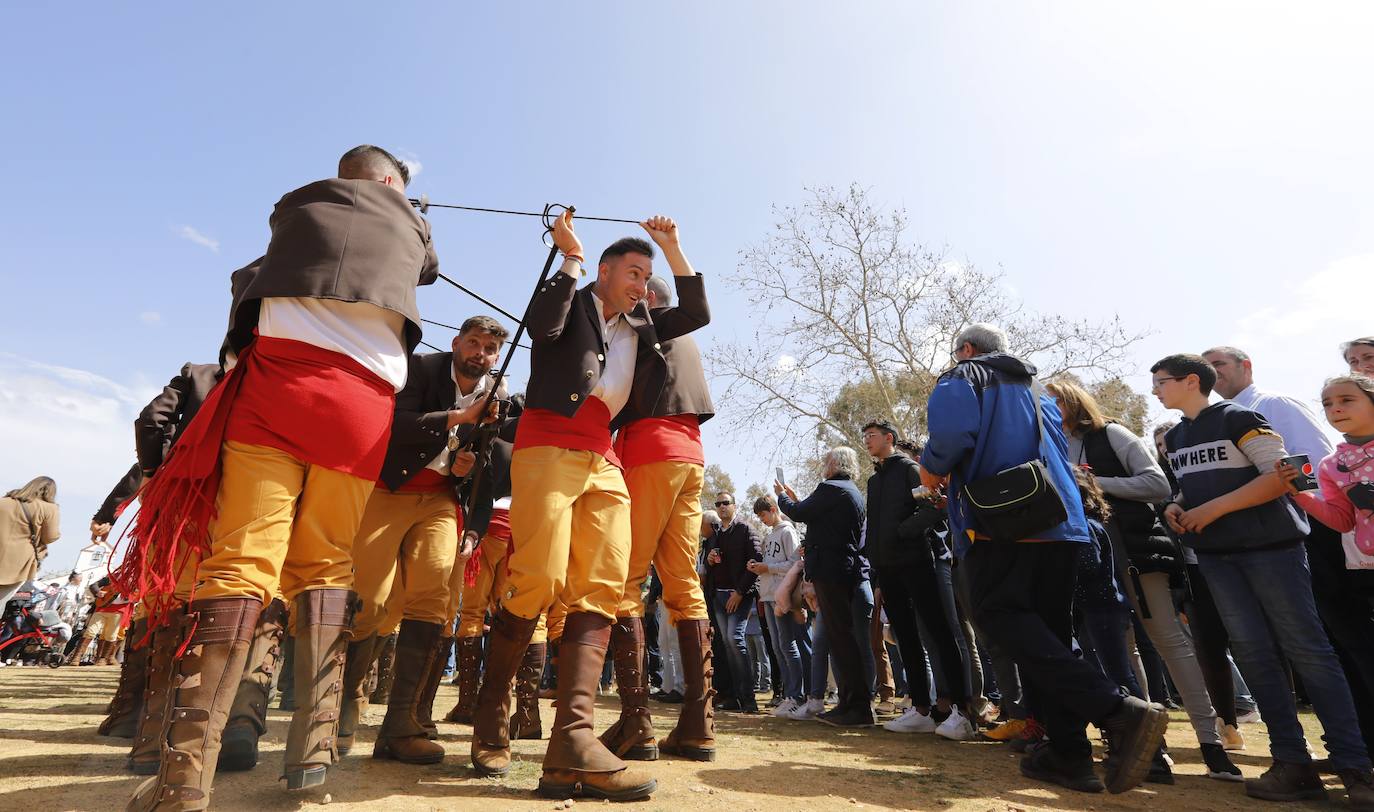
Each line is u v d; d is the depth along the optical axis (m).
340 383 1.79
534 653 3.32
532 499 2.30
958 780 2.62
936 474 2.79
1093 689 2.41
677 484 2.87
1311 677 2.56
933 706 4.38
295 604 1.83
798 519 4.87
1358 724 2.66
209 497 1.72
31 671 7.67
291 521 1.76
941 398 2.82
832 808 2.09
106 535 3.97
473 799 2.01
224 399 1.74
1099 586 3.34
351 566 1.93
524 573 2.28
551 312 2.32
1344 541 2.84
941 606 4.03
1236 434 2.82
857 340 19.39
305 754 1.72
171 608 1.69
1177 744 3.86
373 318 1.89
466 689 3.71
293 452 1.74
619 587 2.37
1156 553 3.12
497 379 2.66
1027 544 2.63
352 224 1.89
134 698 2.85
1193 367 3.04
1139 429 19.25
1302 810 2.41
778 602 5.61
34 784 1.92
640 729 2.70
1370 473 2.72
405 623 2.65
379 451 1.91
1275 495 2.67
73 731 2.94
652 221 2.82
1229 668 3.66
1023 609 2.63
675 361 2.98
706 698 2.87
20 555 6.16
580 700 2.17
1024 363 2.92
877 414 21.72
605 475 2.44
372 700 4.69
